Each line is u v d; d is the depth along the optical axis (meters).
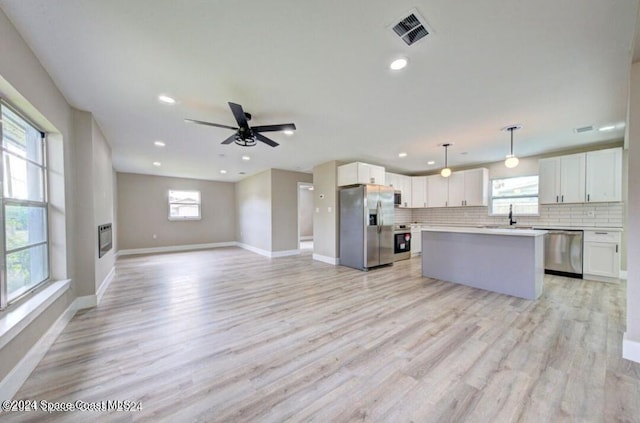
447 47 1.86
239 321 2.66
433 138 4.02
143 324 2.59
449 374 1.77
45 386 1.66
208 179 8.45
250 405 1.50
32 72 1.90
